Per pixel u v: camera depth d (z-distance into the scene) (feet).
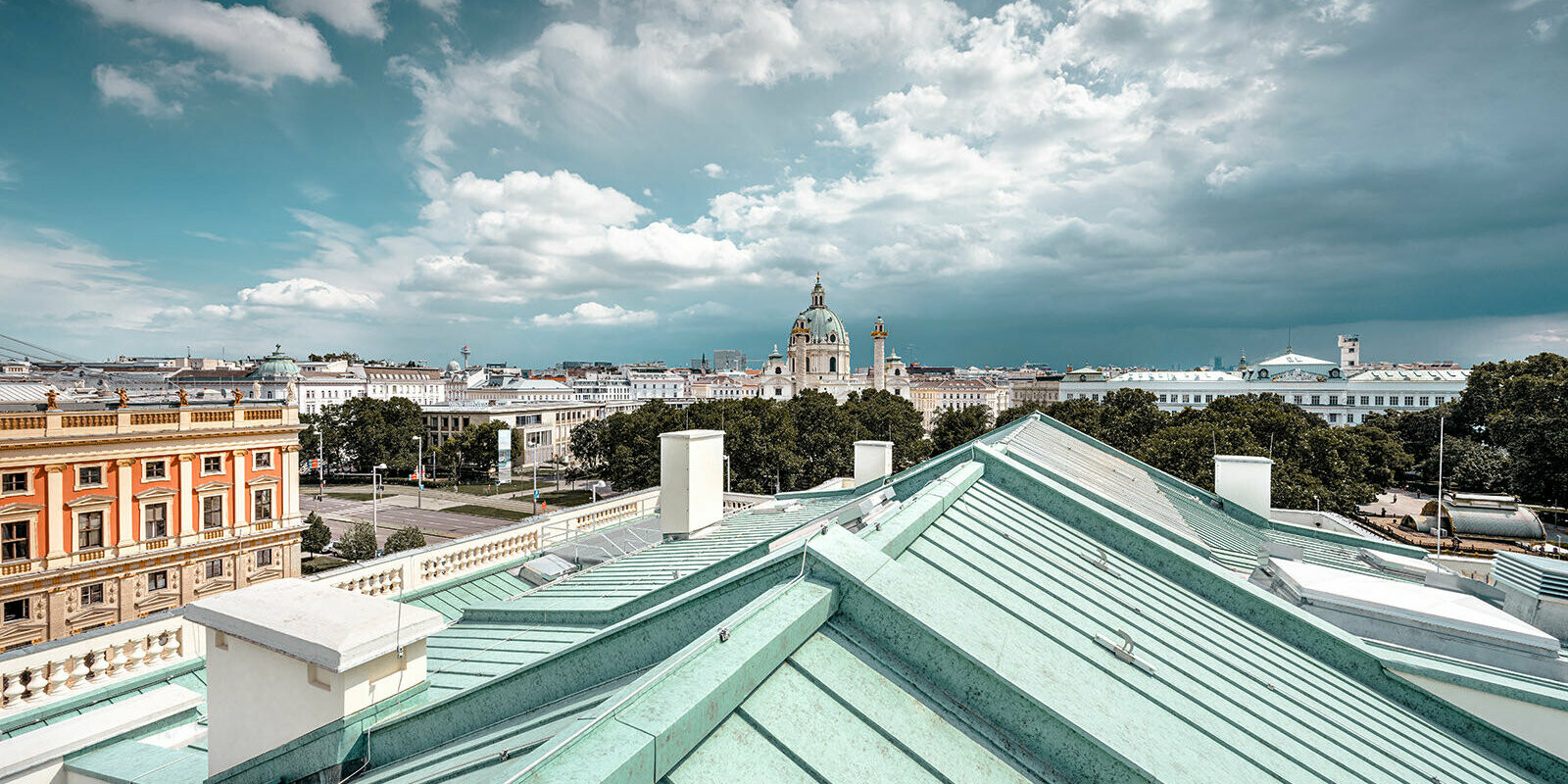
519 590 62.28
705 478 59.16
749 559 32.09
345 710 22.00
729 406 330.34
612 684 21.77
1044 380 618.03
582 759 11.75
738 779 13.65
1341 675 30.01
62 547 132.36
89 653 38.65
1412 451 324.60
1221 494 73.97
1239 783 17.80
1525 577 42.04
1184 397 477.36
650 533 75.56
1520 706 28.04
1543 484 227.81
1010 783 16.16
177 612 43.34
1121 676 21.63
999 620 22.09
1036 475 37.86
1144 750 17.35
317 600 24.30
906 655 19.01
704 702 14.06
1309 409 429.38
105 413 139.03
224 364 611.47
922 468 43.65
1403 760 24.00
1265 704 24.30
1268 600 31.55
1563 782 26.86
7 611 126.21
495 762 17.93
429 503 320.50
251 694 23.71
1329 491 186.70
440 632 38.11
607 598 38.17
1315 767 20.85
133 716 30.32
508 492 353.31
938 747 16.39
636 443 294.46
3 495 125.90
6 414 126.21
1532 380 258.78
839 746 15.31
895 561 22.99
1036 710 17.57
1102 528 35.14
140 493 142.72
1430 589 41.24
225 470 156.97
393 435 396.37
